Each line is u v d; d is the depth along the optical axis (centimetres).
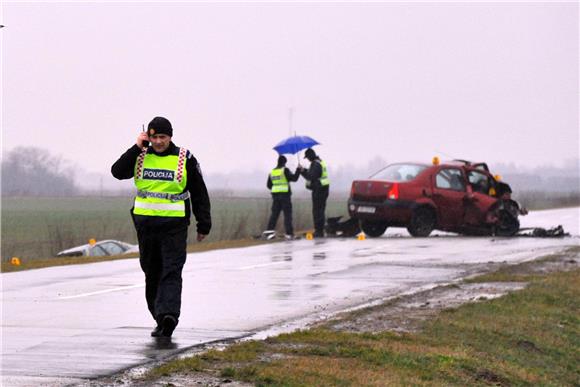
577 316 3978
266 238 8375
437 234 9044
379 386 2427
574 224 10850
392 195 8206
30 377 2450
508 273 5247
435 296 4212
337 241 7950
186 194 3016
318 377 2447
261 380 2377
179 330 3281
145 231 3006
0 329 3331
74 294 4425
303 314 3722
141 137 2998
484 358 3008
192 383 2352
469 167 8600
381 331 3278
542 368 3117
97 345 2934
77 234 11962
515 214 8662
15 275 5356
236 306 3956
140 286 4772
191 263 5975
